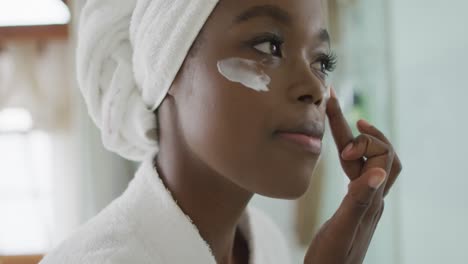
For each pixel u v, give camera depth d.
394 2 0.90
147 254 0.37
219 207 0.42
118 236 0.38
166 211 0.40
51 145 2.00
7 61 2.01
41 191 2.02
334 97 0.50
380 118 0.94
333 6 1.03
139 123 0.44
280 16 0.38
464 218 0.68
